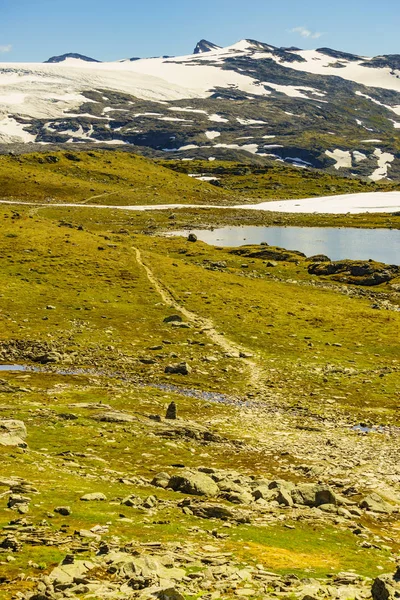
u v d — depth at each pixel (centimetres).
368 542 2942
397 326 9369
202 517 3002
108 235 16062
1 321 8612
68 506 2795
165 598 1894
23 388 6003
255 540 2720
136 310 9600
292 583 2205
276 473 4175
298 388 6812
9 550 2231
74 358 7456
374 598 2109
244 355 7881
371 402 6400
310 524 3092
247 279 12488
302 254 15525
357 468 4444
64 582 1984
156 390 6444
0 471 3275
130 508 2936
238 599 1972
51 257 12125
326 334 8919
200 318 9412
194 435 4900
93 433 4578
